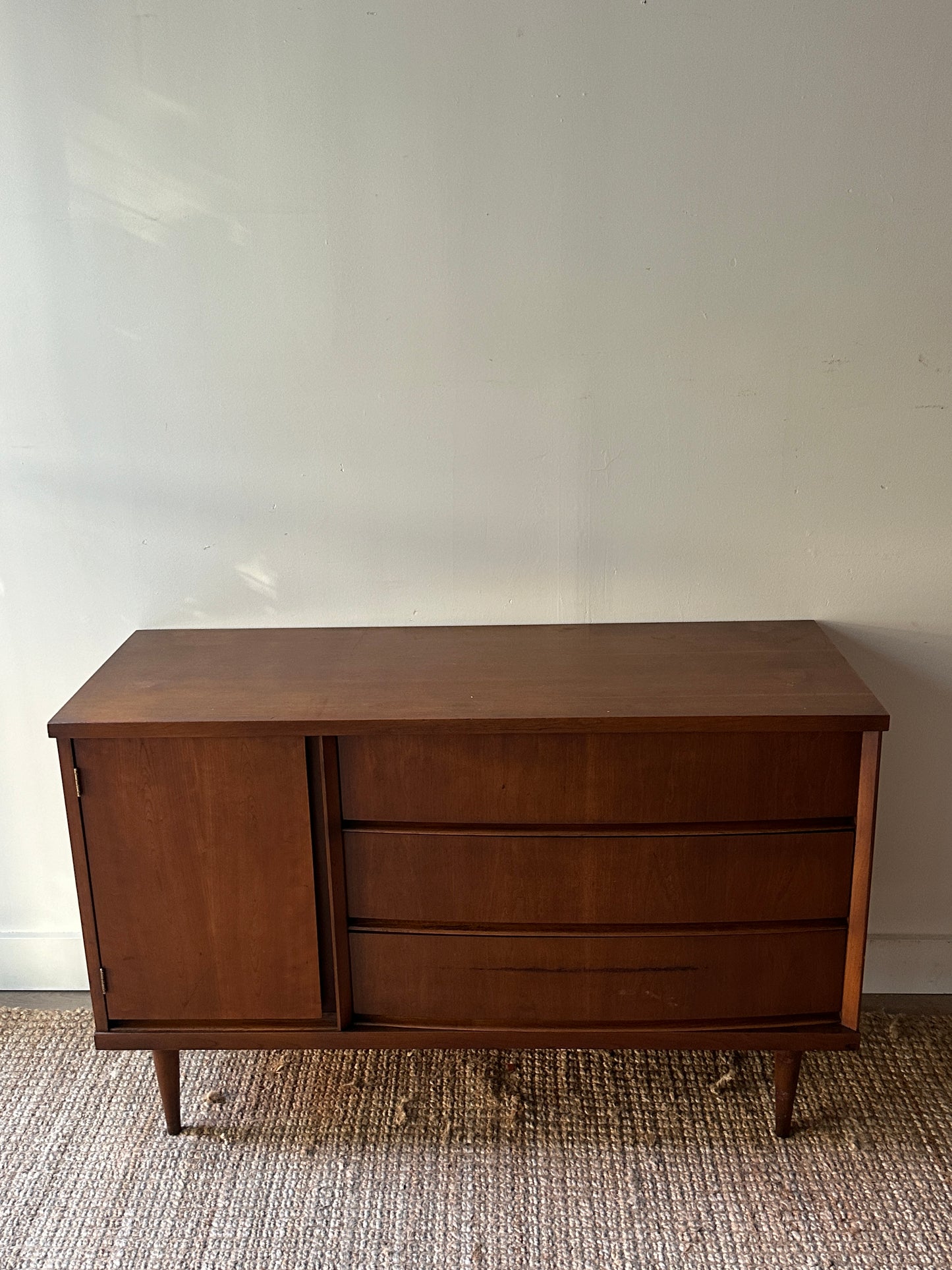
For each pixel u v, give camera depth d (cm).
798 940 158
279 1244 154
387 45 162
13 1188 165
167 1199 162
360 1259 151
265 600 190
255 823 155
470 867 156
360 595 190
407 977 162
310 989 163
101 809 155
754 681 158
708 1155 167
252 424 181
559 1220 156
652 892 156
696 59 161
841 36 159
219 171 168
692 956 159
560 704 150
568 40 161
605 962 159
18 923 209
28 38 163
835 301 171
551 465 181
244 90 165
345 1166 167
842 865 154
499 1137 172
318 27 162
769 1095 180
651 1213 157
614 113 164
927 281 169
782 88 162
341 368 177
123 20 162
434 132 165
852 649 189
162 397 180
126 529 187
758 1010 162
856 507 181
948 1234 153
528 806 153
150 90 165
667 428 178
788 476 180
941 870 200
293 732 148
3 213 171
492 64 162
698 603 188
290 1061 190
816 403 176
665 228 169
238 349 177
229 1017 166
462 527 185
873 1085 182
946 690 189
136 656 176
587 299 172
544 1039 162
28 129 167
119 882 159
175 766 152
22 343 178
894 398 175
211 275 173
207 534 187
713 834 153
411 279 172
